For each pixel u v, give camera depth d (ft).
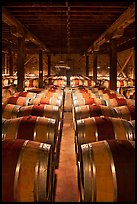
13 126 15.74
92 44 66.28
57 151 20.34
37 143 12.33
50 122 16.31
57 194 16.35
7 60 92.17
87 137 15.43
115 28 34.65
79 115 20.51
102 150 11.21
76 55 97.71
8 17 29.09
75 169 19.97
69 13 31.99
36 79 61.41
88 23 39.14
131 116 20.53
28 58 96.53
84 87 44.11
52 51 93.20
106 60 96.94
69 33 51.06
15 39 60.59
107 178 10.21
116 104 25.50
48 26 42.01
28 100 25.90
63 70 96.94
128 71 89.40
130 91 40.81
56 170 19.75
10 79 59.93
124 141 12.32
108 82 57.88
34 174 10.44
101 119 16.35
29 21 37.32
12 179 10.08
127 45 65.36
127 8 28.45
